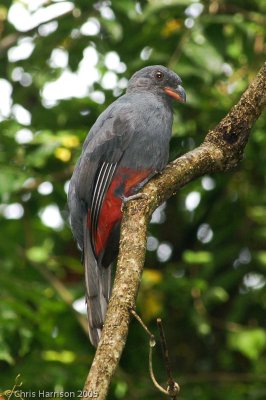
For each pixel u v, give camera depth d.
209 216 13.42
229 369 13.01
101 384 5.65
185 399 11.77
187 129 12.07
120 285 6.32
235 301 12.74
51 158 12.38
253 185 13.43
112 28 11.79
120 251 6.70
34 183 12.41
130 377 11.50
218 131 7.56
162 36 12.25
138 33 12.72
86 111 13.24
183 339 13.10
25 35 13.18
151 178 7.32
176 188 7.34
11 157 11.89
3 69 13.79
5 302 10.37
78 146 12.17
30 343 10.81
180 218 13.62
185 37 11.78
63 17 13.02
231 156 7.54
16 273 11.70
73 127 13.12
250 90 7.54
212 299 12.33
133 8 11.80
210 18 11.85
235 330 12.02
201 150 7.46
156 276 12.01
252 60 12.55
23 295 10.74
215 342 13.22
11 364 10.36
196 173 7.43
